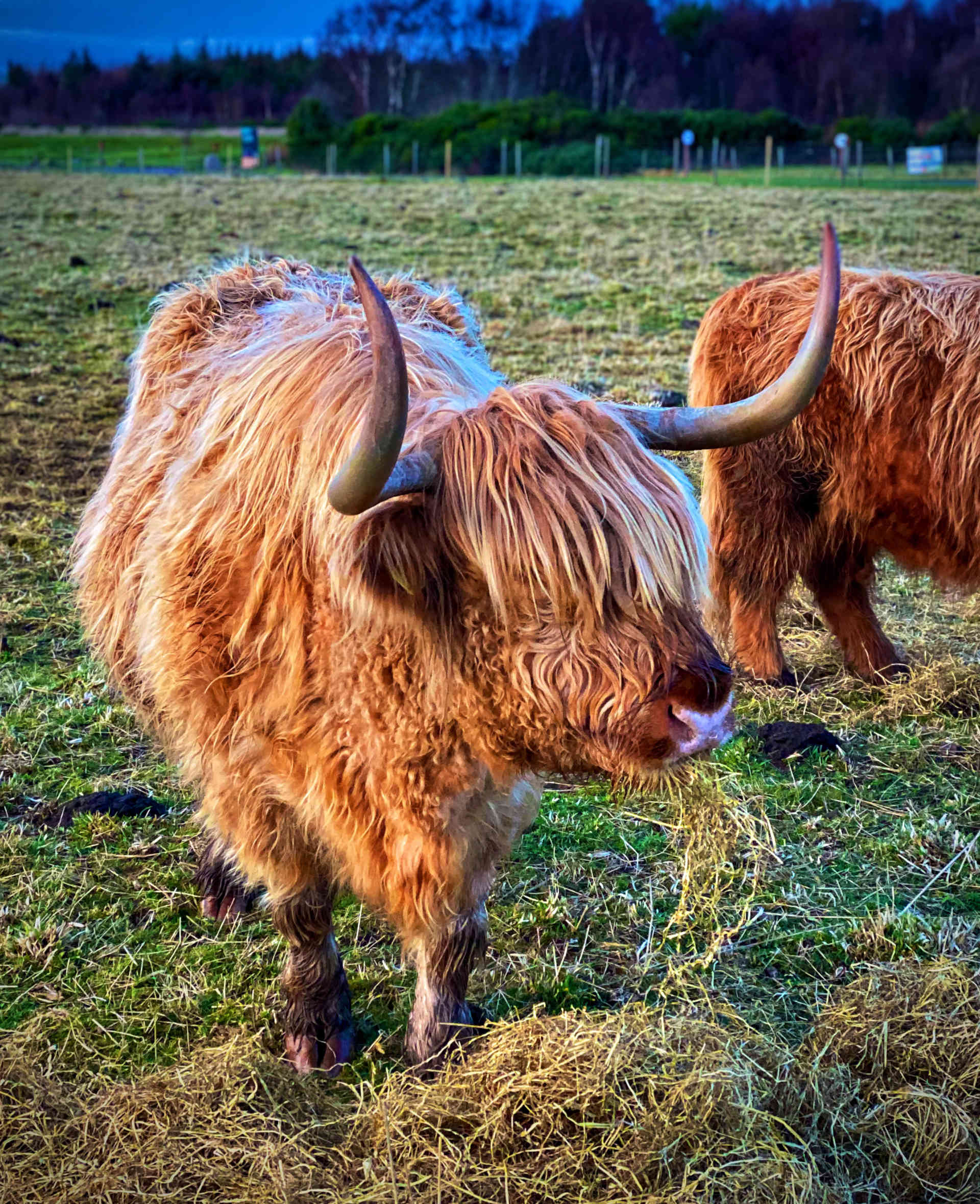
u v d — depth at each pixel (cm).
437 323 345
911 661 533
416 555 219
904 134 4478
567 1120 258
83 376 1113
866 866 386
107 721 477
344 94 8588
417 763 249
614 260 1775
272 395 269
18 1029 308
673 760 221
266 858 284
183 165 5000
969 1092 272
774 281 525
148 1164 249
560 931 353
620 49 8681
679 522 219
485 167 4562
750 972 334
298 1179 247
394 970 335
